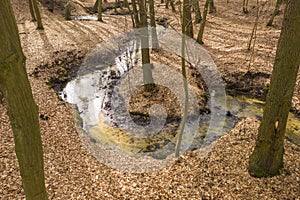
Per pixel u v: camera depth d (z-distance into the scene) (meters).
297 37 5.04
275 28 18.69
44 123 9.34
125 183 6.81
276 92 5.68
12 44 2.25
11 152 7.61
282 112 5.87
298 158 7.34
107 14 26.11
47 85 12.25
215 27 19.77
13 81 2.34
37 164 2.88
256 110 10.94
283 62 5.34
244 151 7.73
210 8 23.42
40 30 18.38
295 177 6.58
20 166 2.83
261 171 6.61
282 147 6.45
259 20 20.84
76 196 6.36
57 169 7.24
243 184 6.52
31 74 12.96
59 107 10.59
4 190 6.35
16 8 22.94
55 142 8.45
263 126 6.27
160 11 24.75
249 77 12.86
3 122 8.89
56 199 6.24
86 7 28.42
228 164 7.28
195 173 7.11
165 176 7.08
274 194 6.18
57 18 22.56
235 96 11.88
